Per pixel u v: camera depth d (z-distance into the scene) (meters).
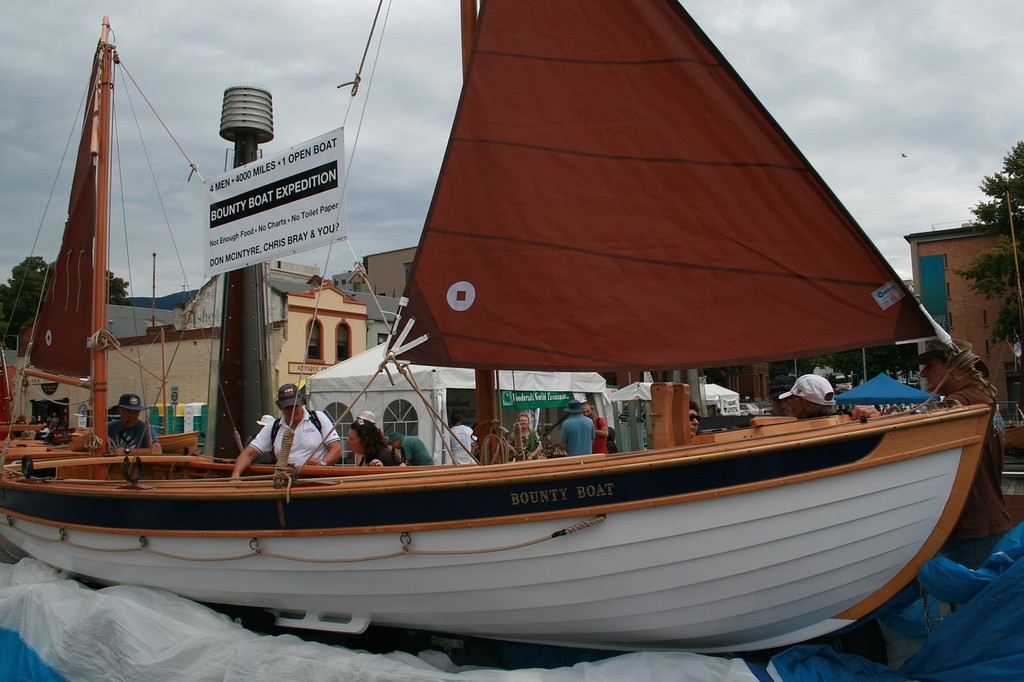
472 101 4.06
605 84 3.88
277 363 24.16
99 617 3.77
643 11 3.78
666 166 3.75
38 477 5.31
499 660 3.84
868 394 13.43
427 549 3.29
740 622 3.24
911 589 3.70
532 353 3.83
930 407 3.59
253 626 4.03
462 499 3.23
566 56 3.95
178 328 25.80
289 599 3.72
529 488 3.14
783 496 3.04
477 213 3.97
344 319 26.70
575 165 3.89
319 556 3.52
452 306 3.92
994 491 3.71
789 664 3.23
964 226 33.47
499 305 3.89
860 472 3.10
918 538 3.28
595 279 3.81
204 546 3.86
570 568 3.15
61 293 6.64
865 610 3.36
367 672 3.24
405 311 3.93
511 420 11.40
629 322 3.75
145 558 4.16
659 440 3.68
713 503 3.02
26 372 6.87
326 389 11.99
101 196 6.01
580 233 3.85
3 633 4.32
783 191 3.54
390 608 3.52
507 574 3.23
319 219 4.34
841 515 3.11
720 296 3.66
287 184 4.54
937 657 3.13
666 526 3.05
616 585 3.15
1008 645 2.92
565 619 3.30
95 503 4.37
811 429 3.41
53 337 6.71
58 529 4.68
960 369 3.46
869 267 3.44
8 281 43.28
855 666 3.38
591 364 3.76
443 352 3.88
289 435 3.64
